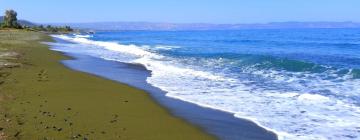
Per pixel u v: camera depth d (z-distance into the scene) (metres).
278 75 21.45
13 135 9.80
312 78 20.06
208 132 10.93
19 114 11.95
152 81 19.98
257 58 28.91
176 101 14.97
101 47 49.34
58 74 21.11
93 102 14.25
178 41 69.88
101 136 10.18
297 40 66.00
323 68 22.98
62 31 148.88
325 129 11.08
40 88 16.45
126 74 22.84
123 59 32.69
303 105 13.99
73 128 10.74
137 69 25.45
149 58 33.47
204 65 27.22
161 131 10.91
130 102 14.55
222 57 31.86
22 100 13.97
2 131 10.09
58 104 13.62
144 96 15.79
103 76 21.67
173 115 12.73
